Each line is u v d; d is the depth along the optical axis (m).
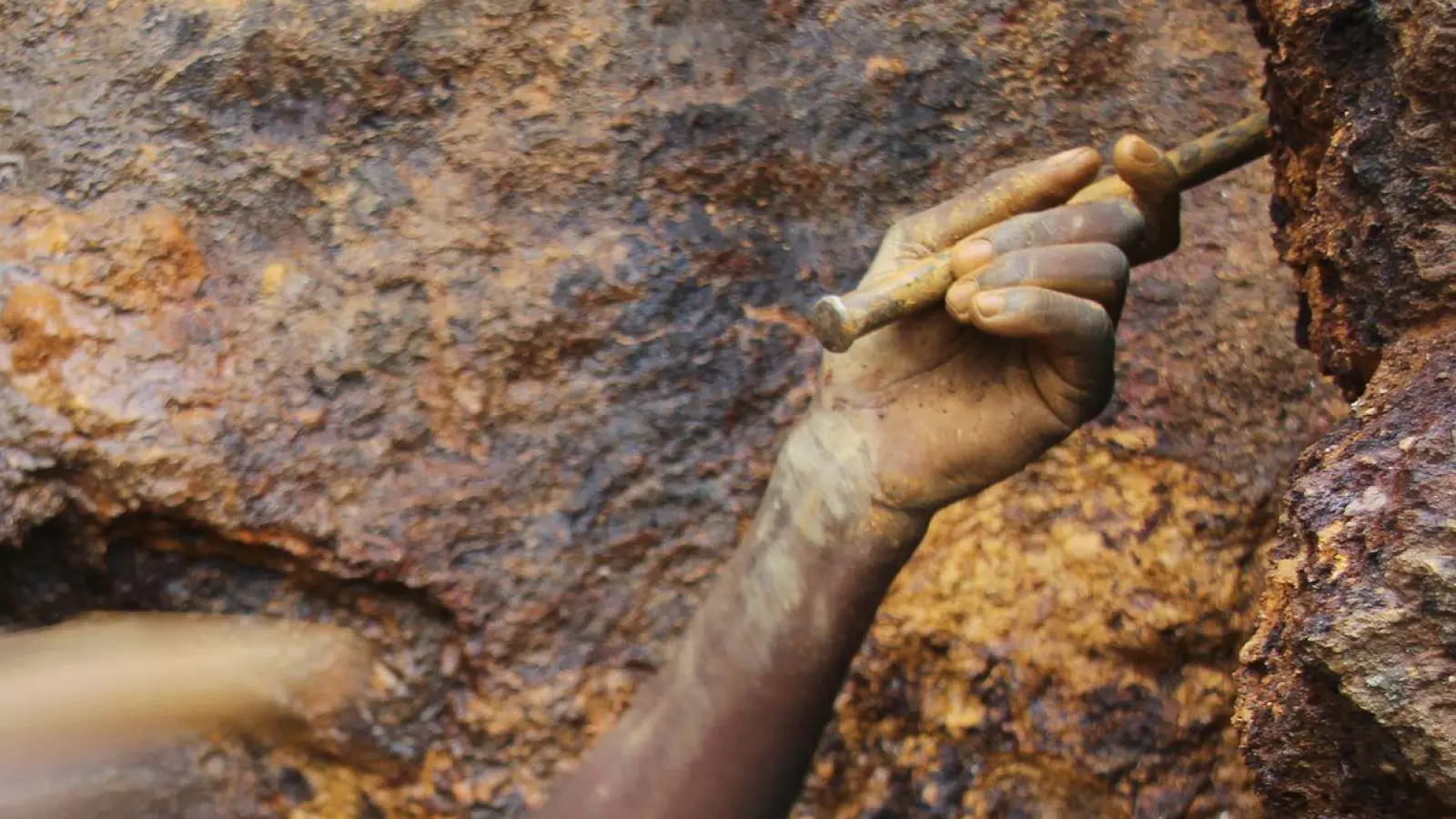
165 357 1.22
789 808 0.94
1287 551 0.80
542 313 1.26
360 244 1.26
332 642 1.22
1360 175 0.83
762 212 1.30
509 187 1.28
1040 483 1.26
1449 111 0.80
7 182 1.26
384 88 1.29
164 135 1.27
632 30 1.31
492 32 1.30
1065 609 1.24
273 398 1.22
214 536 1.21
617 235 1.28
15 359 1.20
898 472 0.91
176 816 1.16
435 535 1.22
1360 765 0.76
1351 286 0.85
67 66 1.29
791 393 1.27
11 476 1.18
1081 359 0.85
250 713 1.18
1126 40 1.34
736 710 0.92
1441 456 0.75
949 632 1.24
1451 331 0.81
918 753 1.24
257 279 1.25
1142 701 1.23
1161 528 1.24
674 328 1.27
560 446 1.25
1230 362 1.27
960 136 1.32
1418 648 0.73
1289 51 0.88
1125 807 1.22
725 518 1.25
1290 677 0.78
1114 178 0.94
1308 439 1.26
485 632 1.22
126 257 1.23
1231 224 1.31
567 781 0.94
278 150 1.27
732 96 1.31
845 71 1.32
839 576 0.92
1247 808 1.23
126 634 0.97
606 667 1.23
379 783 1.23
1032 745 1.23
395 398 1.24
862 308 0.86
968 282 0.84
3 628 1.23
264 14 1.29
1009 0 1.34
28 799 0.90
